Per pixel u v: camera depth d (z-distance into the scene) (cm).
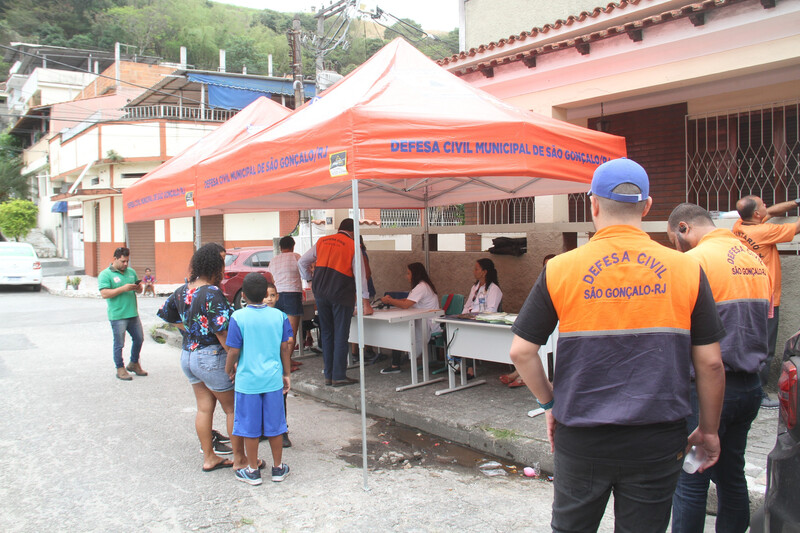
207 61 4441
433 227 873
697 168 844
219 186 587
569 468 217
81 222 2955
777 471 233
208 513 383
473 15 1177
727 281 287
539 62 823
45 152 3309
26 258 2078
